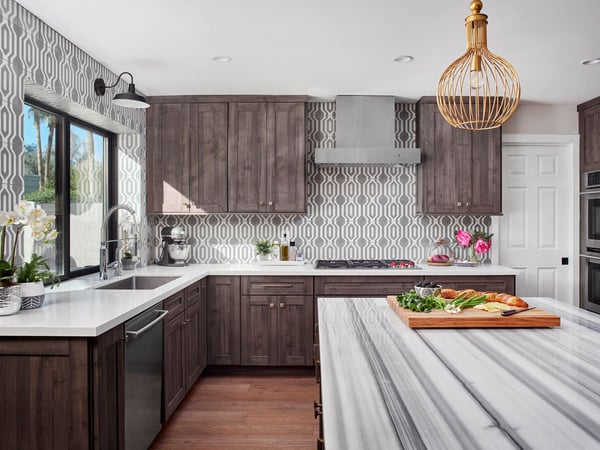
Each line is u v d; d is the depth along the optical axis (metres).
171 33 2.68
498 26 2.59
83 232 3.40
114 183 3.88
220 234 4.36
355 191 4.36
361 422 0.98
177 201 4.02
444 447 0.87
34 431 1.75
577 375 1.31
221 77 3.52
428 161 4.09
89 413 1.76
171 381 2.78
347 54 3.04
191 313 3.26
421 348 1.59
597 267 4.14
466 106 4.11
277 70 3.36
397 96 4.08
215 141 4.01
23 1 2.24
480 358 1.47
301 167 4.01
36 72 2.41
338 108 4.05
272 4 2.32
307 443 2.62
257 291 3.78
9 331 1.72
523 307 2.10
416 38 2.77
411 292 2.21
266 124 4.02
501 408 1.07
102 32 2.64
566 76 3.52
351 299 2.59
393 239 4.38
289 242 4.23
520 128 4.41
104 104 3.21
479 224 4.40
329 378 1.27
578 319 2.07
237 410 3.10
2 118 2.15
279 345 3.79
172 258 4.03
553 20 2.52
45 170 2.89
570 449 0.87
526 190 4.49
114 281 3.07
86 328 1.71
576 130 4.42
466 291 2.33
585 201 4.32
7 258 2.18
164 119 4.02
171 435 2.72
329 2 2.31
